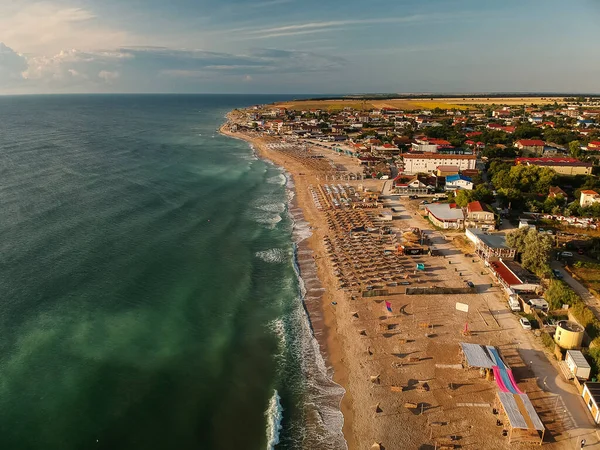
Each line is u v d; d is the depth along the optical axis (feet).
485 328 206.80
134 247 300.81
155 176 518.78
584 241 293.43
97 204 393.09
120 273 260.83
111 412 157.69
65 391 165.27
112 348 192.24
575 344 183.62
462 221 341.62
